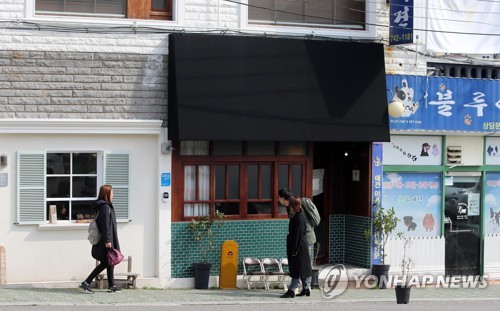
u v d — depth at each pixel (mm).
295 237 14094
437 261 17125
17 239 14477
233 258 15258
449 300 14844
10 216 14438
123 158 14938
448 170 17266
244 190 15711
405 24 15875
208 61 14922
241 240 15617
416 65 16719
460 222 17531
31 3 14461
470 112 17094
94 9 14977
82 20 14680
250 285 15453
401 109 15977
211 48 15000
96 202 13906
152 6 15234
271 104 15141
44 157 14547
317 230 17109
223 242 15484
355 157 16859
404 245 16750
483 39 17234
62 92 14617
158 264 15055
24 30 14406
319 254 17109
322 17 16297
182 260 15219
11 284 14344
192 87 14719
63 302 12789
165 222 15070
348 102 15695
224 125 14766
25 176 14477
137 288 14852
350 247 17031
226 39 15133
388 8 16438
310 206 14391
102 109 14797
